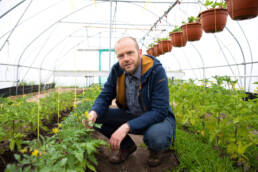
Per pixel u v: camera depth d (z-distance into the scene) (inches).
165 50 218.5
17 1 157.6
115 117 83.0
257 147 78.9
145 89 73.7
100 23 358.6
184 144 89.7
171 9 261.4
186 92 122.3
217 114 80.6
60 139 69.2
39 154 49.6
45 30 274.5
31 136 102.7
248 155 75.3
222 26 113.0
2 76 256.8
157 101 70.6
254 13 87.3
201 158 76.3
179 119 117.5
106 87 85.7
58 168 43.6
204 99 105.8
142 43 472.7
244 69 220.4
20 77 312.8
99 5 283.7
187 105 111.0
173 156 83.4
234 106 76.2
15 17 182.1
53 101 150.5
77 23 336.2
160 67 72.8
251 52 201.6
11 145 76.1
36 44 289.7
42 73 404.8
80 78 516.4
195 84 167.5
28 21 212.7
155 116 68.8
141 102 76.0
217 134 74.9
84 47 485.4
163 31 363.9
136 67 71.4
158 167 76.0
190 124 123.0
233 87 98.0
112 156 83.7
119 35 454.0
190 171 69.2
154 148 69.3
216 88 113.3
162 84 71.6
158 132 67.8
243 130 67.5
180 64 380.2
